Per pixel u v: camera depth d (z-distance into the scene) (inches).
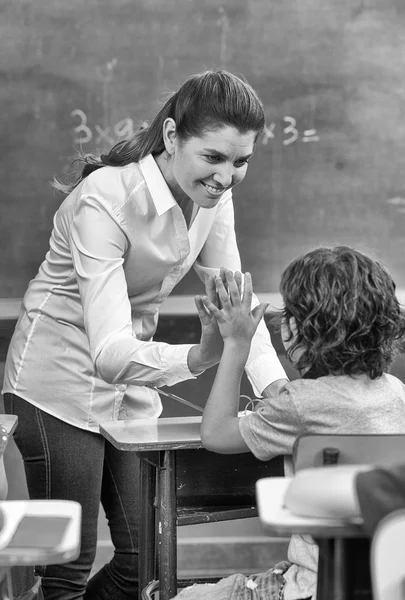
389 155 192.4
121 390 113.1
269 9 190.1
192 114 96.7
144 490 102.7
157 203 103.3
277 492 63.1
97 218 101.3
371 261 78.7
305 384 77.0
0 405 186.5
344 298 76.4
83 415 111.3
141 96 189.0
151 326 115.7
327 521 58.6
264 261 190.7
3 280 187.5
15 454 184.5
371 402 76.1
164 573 94.3
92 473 112.0
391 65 192.1
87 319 99.3
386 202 192.7
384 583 53.4
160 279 110.5
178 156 99.0
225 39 189.9
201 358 92.4
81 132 188.5
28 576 101.7
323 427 75.5
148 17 188.7
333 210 191.9
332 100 191.6
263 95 190.7
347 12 191.3
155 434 93.8
